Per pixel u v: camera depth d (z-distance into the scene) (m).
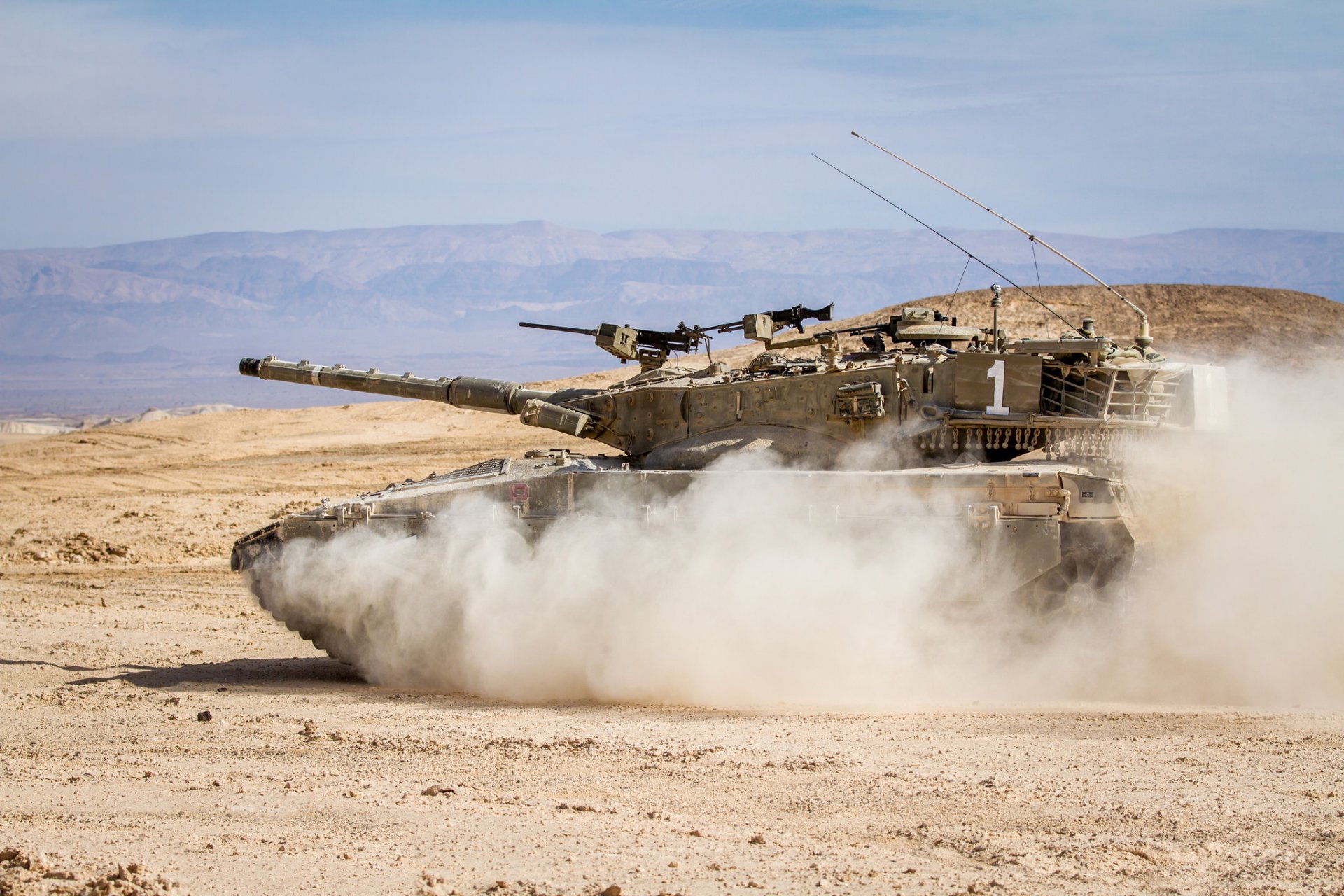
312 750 21.31
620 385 33.44
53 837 16.09
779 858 14.88
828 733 21.83
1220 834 15.43
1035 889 13.60
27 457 90.50
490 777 19.09
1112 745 20.30
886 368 28.48
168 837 15.99
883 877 14.08
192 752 21.44
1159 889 13.57
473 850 15.26
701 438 30.62
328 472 80.56
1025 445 28.02
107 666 32.09
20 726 24.22
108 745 22.25
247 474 80.31
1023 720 22.58
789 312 31.94
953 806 16.84
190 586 47.28
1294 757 19.14
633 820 16.53
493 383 34.84
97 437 98.75
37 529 62.59
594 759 20.03
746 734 21.83
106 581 48.56
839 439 29.14
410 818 16.72
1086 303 120.94
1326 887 13.52
